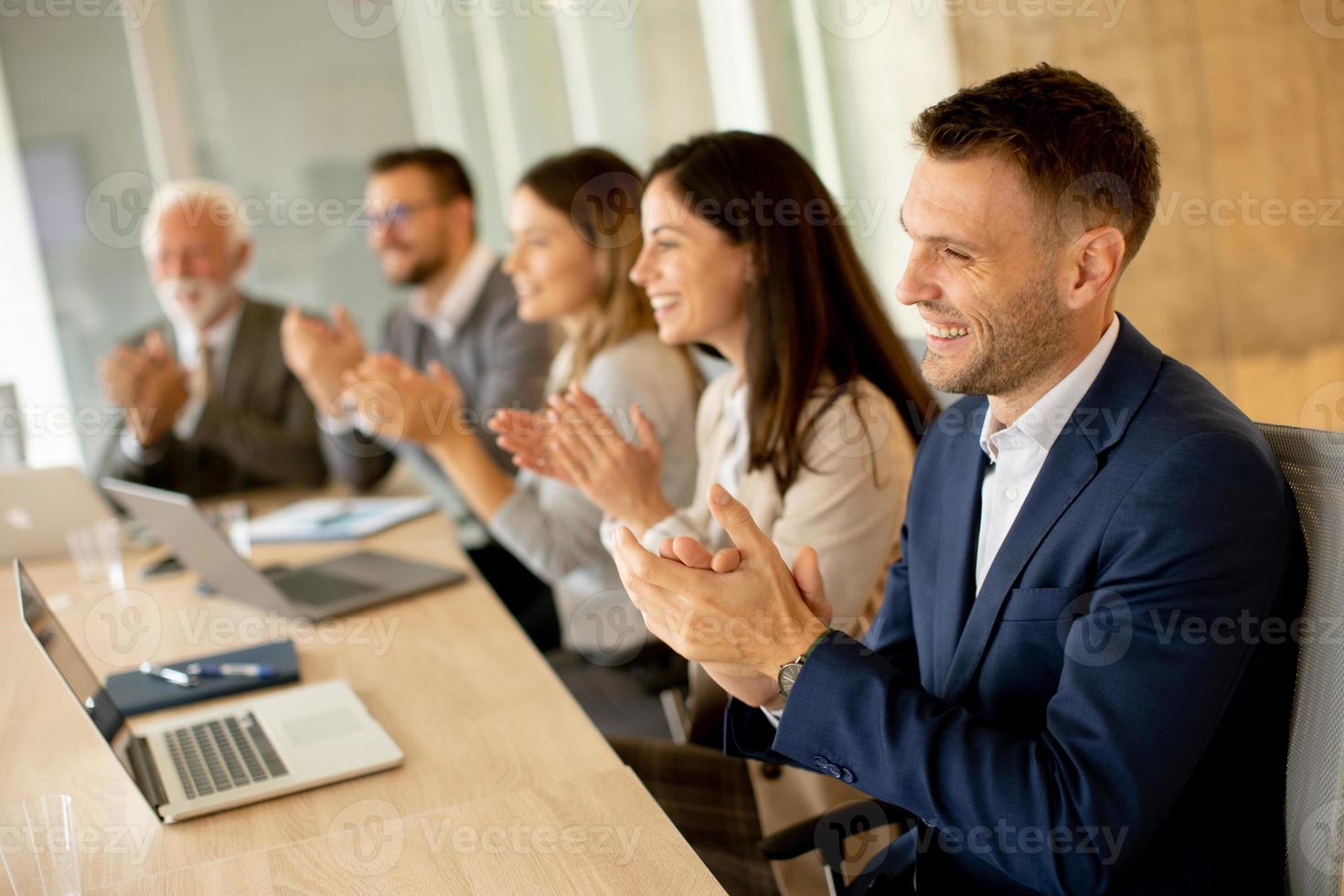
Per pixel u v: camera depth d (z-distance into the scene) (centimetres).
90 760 145
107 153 398
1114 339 112
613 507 181
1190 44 271
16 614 215
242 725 147
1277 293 281
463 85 416
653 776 168
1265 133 275
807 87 346
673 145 180
